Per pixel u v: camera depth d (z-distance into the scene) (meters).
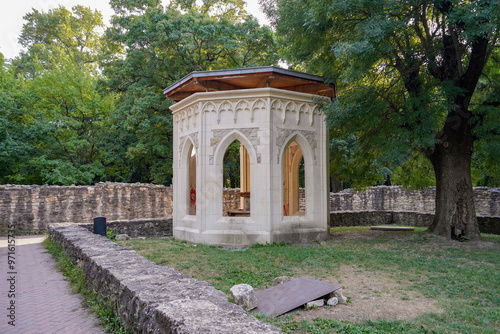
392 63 11.92
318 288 6.07
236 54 28.12
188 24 26.23
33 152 26.45
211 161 12.96
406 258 9.66
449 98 11.07
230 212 16.53
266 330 2.95
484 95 13.47
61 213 19.89
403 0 10.35
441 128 14.20
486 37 10.12
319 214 13.62
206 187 12.97
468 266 8.84
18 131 25.53
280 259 9.42
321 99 13.28
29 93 27.31
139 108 25.30
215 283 7.11
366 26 9.99
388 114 12.06
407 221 21.25
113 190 22.52
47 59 40.06
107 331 4.68
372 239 13.55
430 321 5.06
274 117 12.77
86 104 30.67
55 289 6.91
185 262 9.07
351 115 11.41
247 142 12.74
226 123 12.93
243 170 18.17
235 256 9.91
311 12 11.13
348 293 6.54
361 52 10.07
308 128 13.59
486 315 5.32
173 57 26.94
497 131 11.43
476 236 12.19
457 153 12.68
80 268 7.57
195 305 3.63
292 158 19.77
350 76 10.90
